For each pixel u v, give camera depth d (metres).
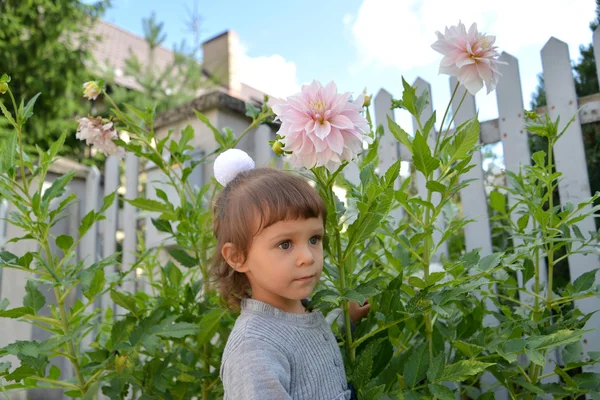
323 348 1.04
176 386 1.45
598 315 1.52
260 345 0.93
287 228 0.96
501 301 1.71
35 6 7.28
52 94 7.28
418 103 1.12
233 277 1.14
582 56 1.83
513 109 1.76
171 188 2.44
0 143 6.33
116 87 7.98
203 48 12.63
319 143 0.92
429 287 1.05
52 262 1.38
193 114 2.46
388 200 1.01
